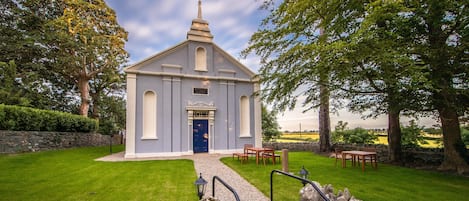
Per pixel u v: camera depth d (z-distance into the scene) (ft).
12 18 59.47
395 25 23.56
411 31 24.17
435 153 30.99
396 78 21.76
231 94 51.80
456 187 20.79
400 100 25.90
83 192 19.54
